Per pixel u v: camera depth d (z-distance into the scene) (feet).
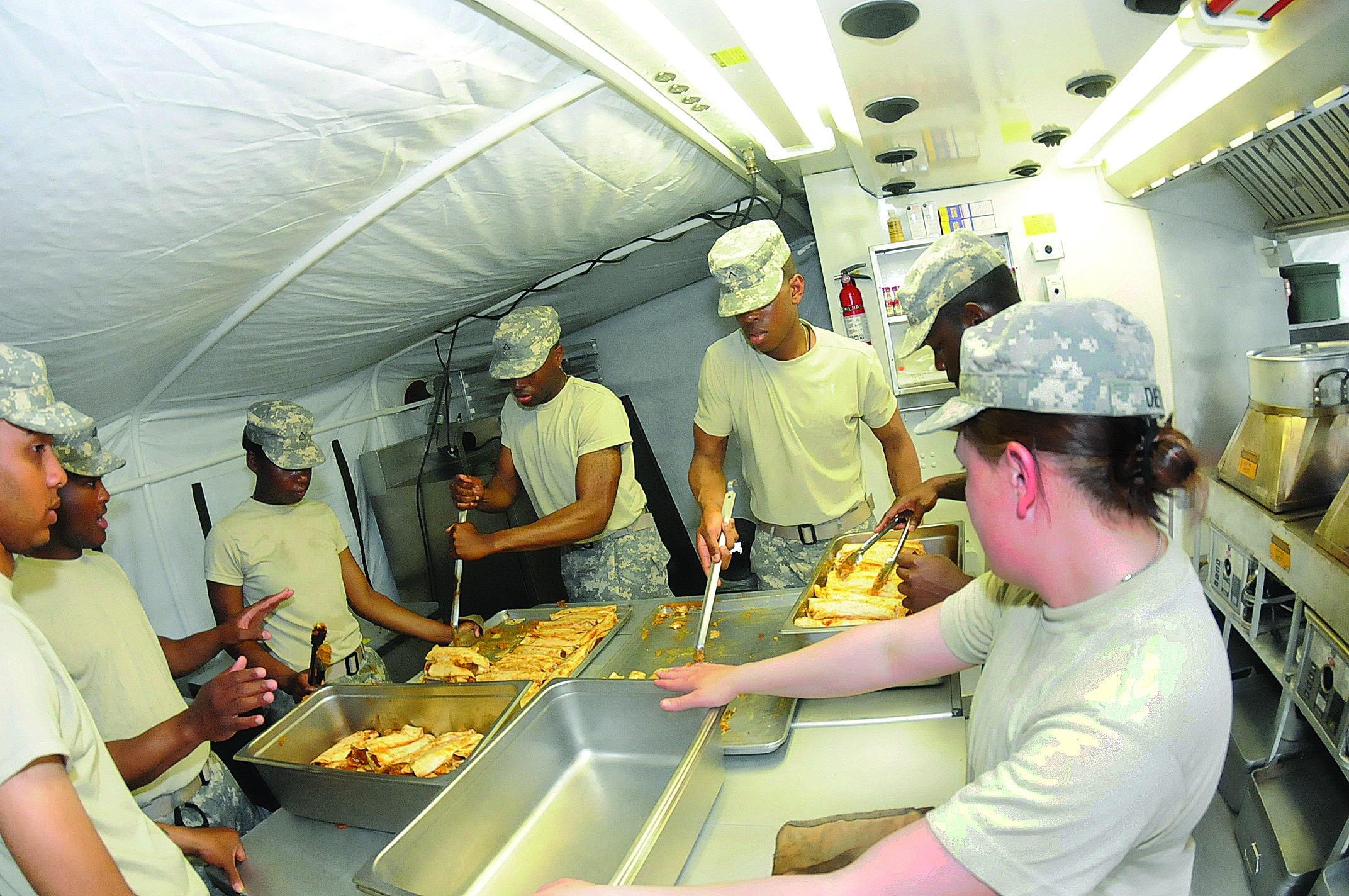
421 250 7.69
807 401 8.28
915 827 2.73
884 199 11.10
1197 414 10.94
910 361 11.02
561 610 8.06
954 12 4.47
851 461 8.63
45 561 6.02
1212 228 10.35
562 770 5.44
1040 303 2.74
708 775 4.72
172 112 4.02
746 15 4.93
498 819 4.85
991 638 3.77
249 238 5.79
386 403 13.20
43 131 3.69
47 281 4.97
